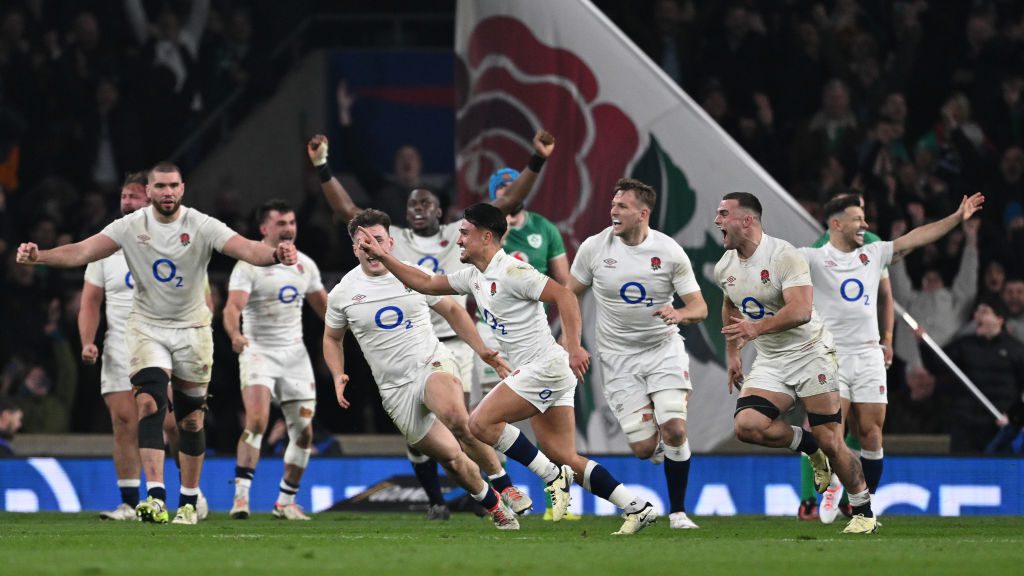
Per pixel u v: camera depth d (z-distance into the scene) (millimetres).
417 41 62344
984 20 58781
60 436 45688
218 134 60812
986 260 51094
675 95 41250
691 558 20906
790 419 40750
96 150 58781
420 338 30422
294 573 18234
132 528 30297
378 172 58000
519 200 35594
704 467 40344
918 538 27078
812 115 58000
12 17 60188
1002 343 44469
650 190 31344
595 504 40438
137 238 31172
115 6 61562
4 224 53625
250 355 36594
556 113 41531
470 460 30828
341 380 30828
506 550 22578
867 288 33906
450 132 61062
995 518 38219
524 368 28172
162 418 31906
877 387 33781
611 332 32406
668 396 31891
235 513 36125
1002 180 54219
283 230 36719
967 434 43938
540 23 41656
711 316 40625
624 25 60438
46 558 20625
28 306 50688
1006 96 57531
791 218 40469
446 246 37312
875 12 60625
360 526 31953
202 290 32312
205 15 61594
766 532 29750
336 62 61312
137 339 31938
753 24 59531
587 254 32125
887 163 54375
